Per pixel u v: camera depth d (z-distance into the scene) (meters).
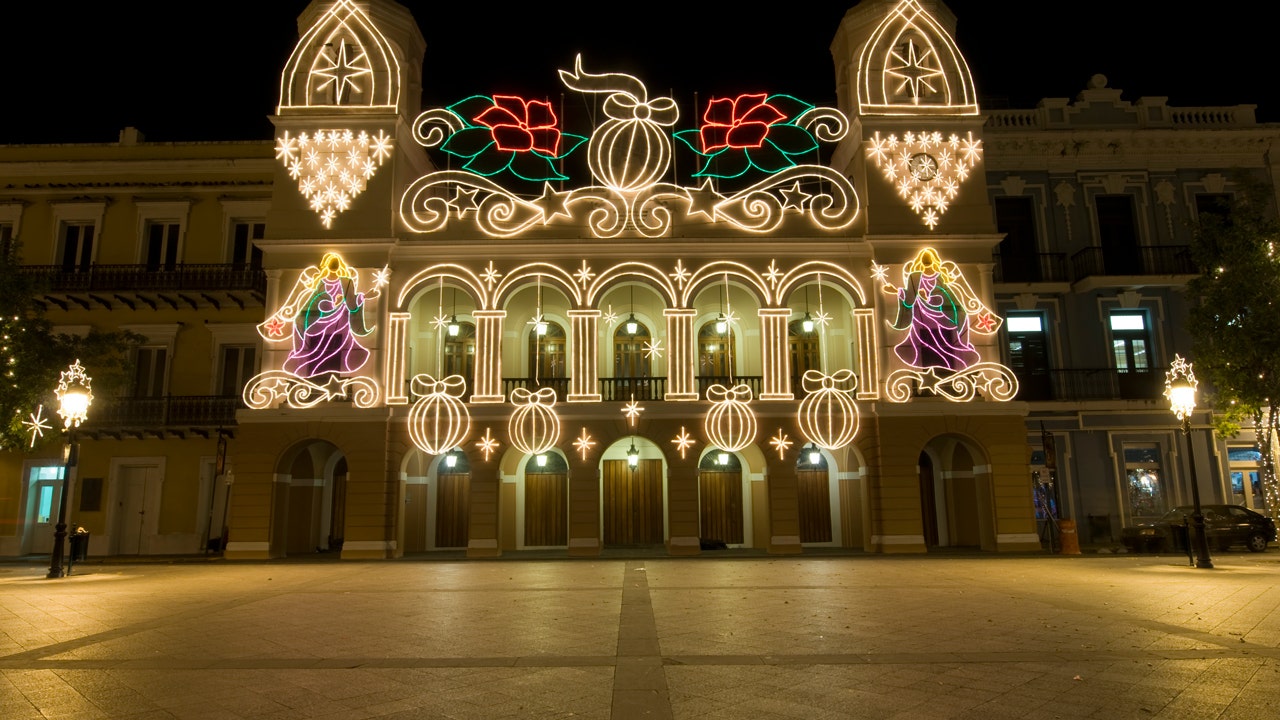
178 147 27.05
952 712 6.02
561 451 22.59
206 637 9.31
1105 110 26.77
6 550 25.00
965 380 22.86
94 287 25.81
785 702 6.29
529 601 12.25
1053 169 26.58
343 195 23.27
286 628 9.90
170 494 25.38
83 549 21.73
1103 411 25.09
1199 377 21.55
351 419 22.28
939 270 23.22
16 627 10.16
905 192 23.53
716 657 7.91
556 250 23.42
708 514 25.00
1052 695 6.49
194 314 26.41
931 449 25.41
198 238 26.62
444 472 25.42
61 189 26.81
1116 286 25.59
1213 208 26.34
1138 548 22.14
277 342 22.73
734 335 25.30
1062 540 21.44
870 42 24.33
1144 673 7.22
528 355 24.95
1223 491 24.66
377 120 23.61
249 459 22.22
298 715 6.06
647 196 23.81
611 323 24.98
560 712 6.05
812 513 24.92
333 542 25.58
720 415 22.58
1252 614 10.50
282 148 23.45
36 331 21.83
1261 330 19.69
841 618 10.27
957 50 24.44
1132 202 26.48
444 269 23.28
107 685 7.01
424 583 15.17
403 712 6.10
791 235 23.59
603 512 24.92
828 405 22.70
